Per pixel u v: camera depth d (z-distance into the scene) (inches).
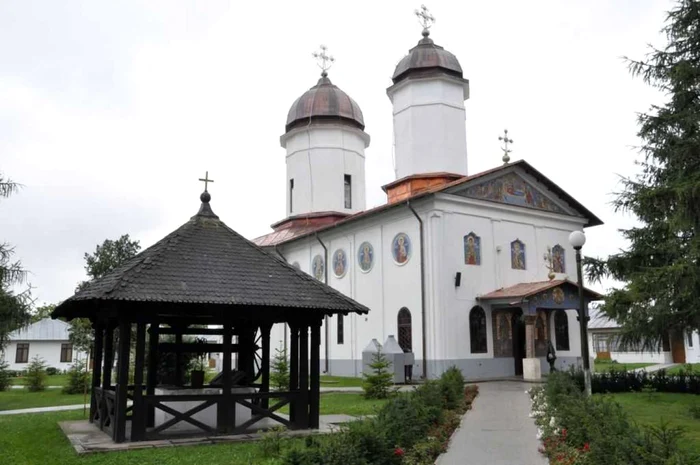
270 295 506.6
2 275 860.6
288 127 1592.0
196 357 894.4
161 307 477.4
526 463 373.7
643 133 667.4
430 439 423.5
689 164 620.1
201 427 485.4
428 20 1327.5
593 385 827.4
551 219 1213.7
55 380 1533.0
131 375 964.6
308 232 1386.6
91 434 511.8
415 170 1243.8
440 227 1051.3
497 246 1117.1
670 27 660.1
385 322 1146.7
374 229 1199.6
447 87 1262.3
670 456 268.8
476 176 1092.5
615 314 666.2
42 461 419.8
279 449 421.4
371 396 794.8
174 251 516.7
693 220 581.0
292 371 568.7
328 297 533.6
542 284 1040.8
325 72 1636.3
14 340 2102.6
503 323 1090.1
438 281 1032.8
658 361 1830.7
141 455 421.1
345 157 1540.4
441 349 1013.8
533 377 979.3
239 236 565.9
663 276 609.3
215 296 482.6
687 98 639.8
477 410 631.2
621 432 335.0
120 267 518.6
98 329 604.4
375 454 333.4
